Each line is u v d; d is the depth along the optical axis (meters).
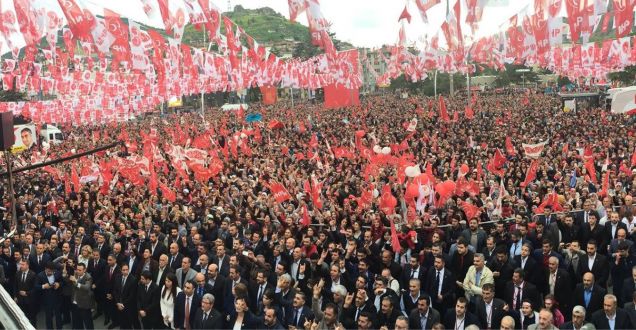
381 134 42.72
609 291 15.30
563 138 38.06
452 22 17.95
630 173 23.25
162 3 15.21
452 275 12.53
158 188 24.72
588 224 15.22
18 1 14.51
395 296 11.48
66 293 15.13
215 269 12.83
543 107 68.81
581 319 9.91
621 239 13.42
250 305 12.37
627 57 29.61
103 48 16.12
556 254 13.18
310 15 16.55
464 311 10.66
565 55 30.53
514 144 34.75
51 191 26.48
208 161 29.88
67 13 15.42
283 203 20.31
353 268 13.58
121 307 14.09
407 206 18.45
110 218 19.33
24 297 14.88
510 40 20.17
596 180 23.02
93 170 28.73
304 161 31.62
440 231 15.05
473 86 131.12
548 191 18.70
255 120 68.19
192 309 12.43
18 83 30.38
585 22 17.02
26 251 15.45
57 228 20.19
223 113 87.19
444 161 27.80
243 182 24.39
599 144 32.38
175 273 13.80
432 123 51.94
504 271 12.74
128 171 25.05
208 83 35.50
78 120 46.84
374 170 23.77
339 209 17.80
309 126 54.03
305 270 13.59
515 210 17.31
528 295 11.73
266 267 12.87
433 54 24.72
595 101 64.81
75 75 32.44
